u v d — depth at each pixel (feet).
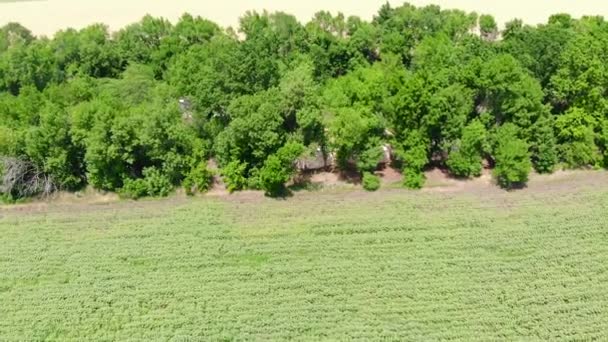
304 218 221.66
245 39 287.69
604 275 198.29
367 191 232.32
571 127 233.76
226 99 241.14
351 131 225.15
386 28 281.54
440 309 191.83
